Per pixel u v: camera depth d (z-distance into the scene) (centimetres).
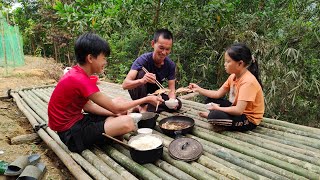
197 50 625
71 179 250
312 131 284
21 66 931
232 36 582
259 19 562
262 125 312
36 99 470
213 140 272
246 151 244
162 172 212
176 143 246
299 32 513
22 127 378
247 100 271
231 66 279
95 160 233
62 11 492
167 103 338
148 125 296
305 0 545
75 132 247
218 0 512
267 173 207
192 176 210
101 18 484
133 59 731
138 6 513
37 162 251
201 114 322
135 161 228
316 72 506
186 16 553
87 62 236
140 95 337
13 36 942
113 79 765
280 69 518
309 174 203
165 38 310
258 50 532
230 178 204
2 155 273
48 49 1403
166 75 362
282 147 254
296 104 534
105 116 276
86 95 235
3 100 512
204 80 648
